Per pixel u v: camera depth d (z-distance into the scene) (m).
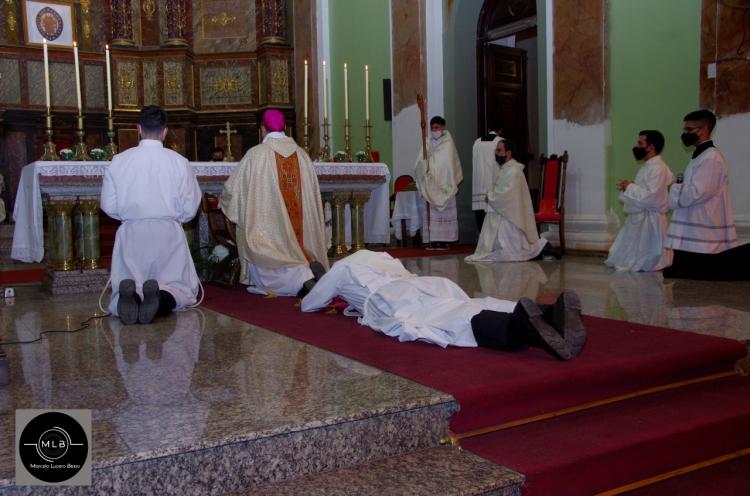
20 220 6.22
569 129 8.75
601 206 8.45
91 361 3.34
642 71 8.03
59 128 13.21
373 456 2.49
